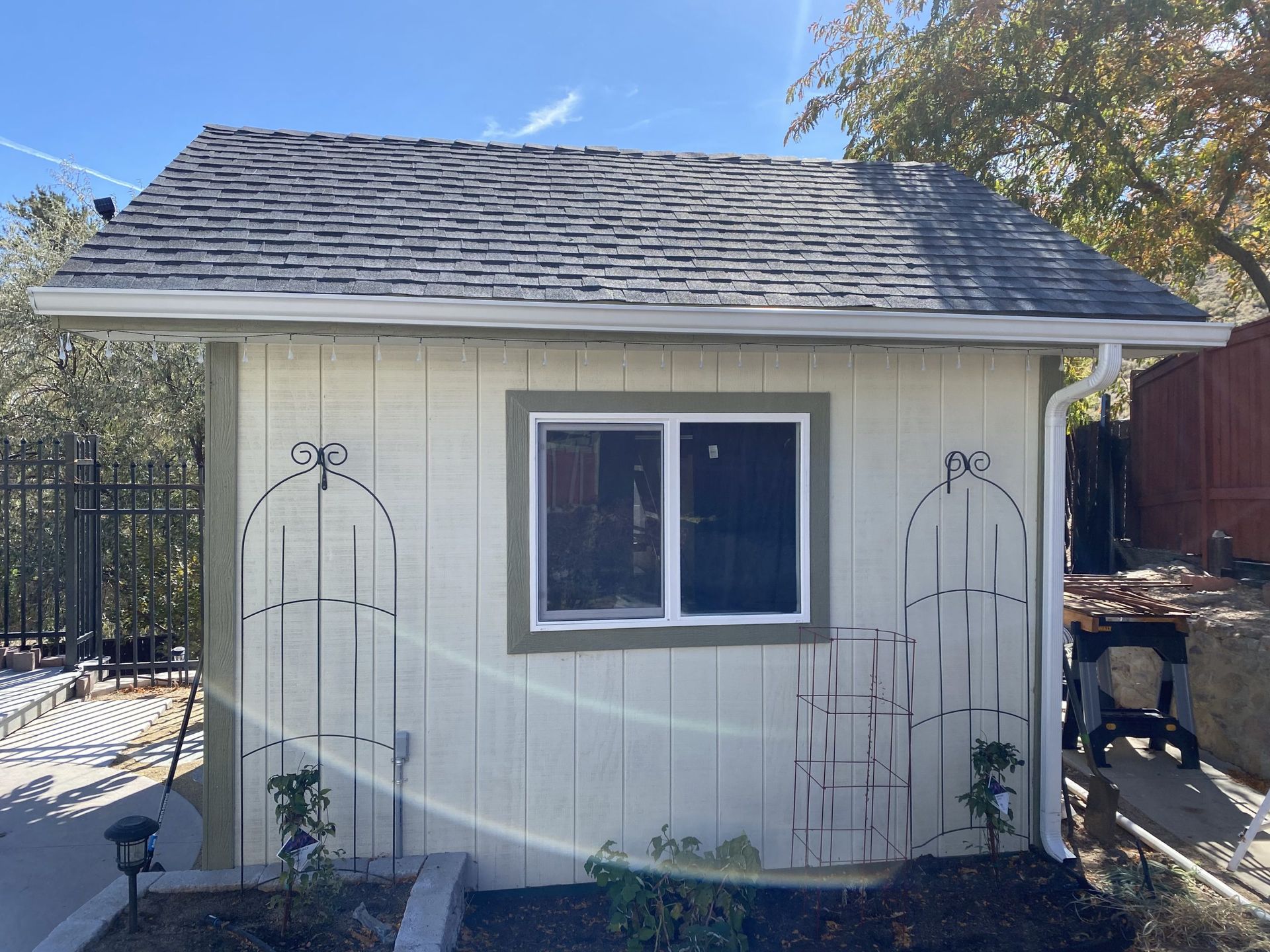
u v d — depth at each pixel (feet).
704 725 14.82
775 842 15.03
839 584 15.26
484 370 14.21
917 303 14.26
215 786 13.64
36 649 26.66
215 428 13.61
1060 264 16.67
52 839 15.84
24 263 40.42
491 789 14.28
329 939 11.69
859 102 38.78
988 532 15.76
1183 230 34.60
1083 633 20.18
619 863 13.29
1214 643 20.95
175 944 11.54
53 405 42.47
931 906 13.91
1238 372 26.11
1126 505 31.94
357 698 13.97
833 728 15.21
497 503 14.25
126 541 40.57
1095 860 15.61
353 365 13.92
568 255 14.83
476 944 12.62
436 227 15.33
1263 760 19.44
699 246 15.84
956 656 15.65
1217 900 13.82
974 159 36.60
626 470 14.76
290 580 13.83
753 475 15.10
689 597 14.88
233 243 13.74
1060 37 34.17
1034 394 15.89
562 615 14.55
